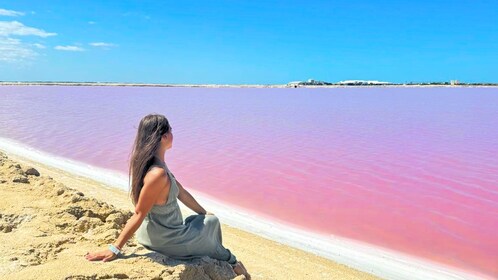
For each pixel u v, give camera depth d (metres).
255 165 14.30
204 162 14.75
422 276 6.33
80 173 12.20
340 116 33.62
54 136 20.30
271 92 93.75
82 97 59.62
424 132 23.53
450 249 7.43
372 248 7.35
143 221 3.96
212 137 20.84
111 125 25.25
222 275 3.98
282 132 23.05
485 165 14.41
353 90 112.25
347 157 15.87
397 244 7.59
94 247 4.01
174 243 3.89
